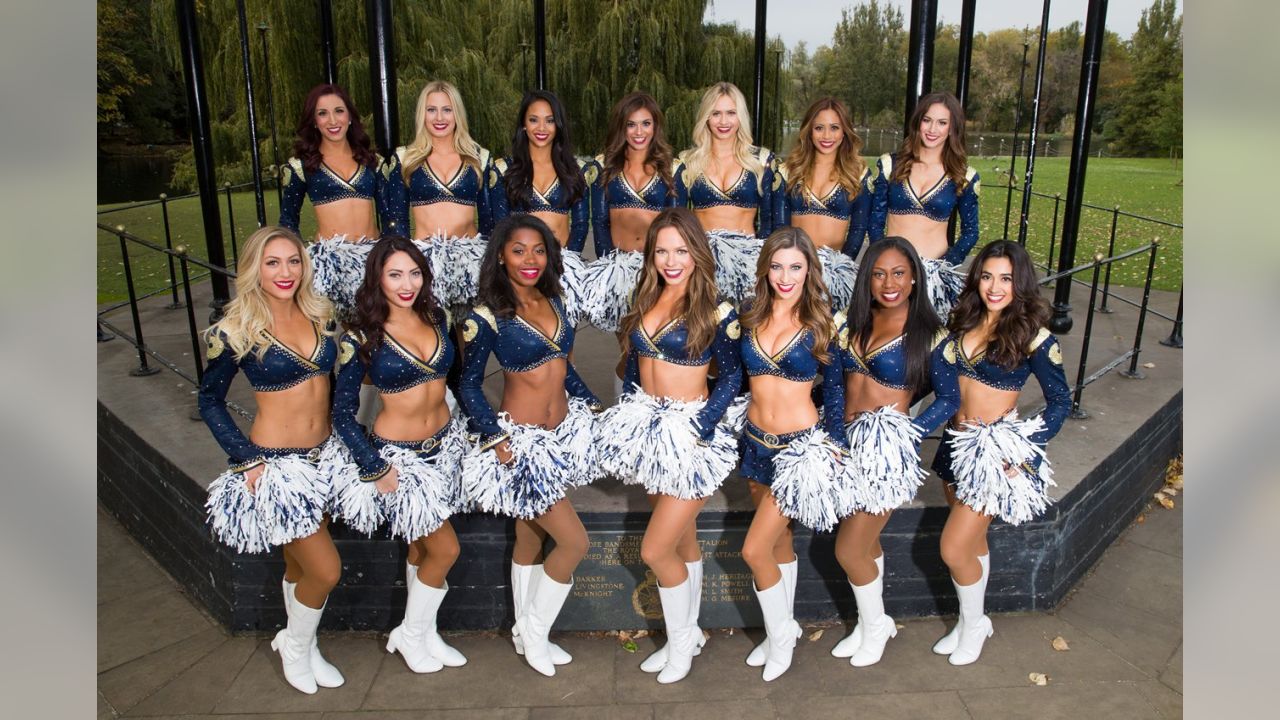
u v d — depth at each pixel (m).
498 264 2.66
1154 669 2.97
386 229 3.55
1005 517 2.78
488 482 2.71
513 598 3.17
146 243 4.10
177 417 3.87
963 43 4.62
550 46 9.51
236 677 2.98
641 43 9.29
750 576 3.13
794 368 2.69
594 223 3.54
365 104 8.84
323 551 2.73
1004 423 2.79
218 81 9.25
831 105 3.44
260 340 2.56
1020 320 2.72
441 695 2.88
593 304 3.25
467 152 3.46
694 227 2.57
